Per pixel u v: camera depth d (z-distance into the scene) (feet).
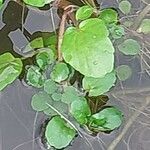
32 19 1.94
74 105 1.71
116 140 1.77
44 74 1.80
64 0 1.90
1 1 1.83
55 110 1.75
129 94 1.84
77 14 1.81
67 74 1.77
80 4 1.92
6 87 1.83
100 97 1.80
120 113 1.73
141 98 1.84
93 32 1.71
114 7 1.95
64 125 1.70
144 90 1.85
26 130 1.78
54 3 1.91
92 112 1.77
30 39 1.92
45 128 1.77
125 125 1.79
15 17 1.94
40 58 1.81
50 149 1.74
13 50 1.90
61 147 1.68
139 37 1.91
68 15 1.88
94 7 1.91
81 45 1.70
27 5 1.94
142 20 1.92
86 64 1.69
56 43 1.86
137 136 1.79
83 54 1.69
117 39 1.88
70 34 1.73
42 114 1.79
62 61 1.80
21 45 1.90
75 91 1.77
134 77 1.86
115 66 1.86
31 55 1.86
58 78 1.77
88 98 1.78
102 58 1.69
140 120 1.81
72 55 1.69
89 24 1.73
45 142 1.75
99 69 1.68
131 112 1.82
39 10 1.94
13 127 1.79
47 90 1.77
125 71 1.85
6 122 1.80
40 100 1.77
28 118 1.79
